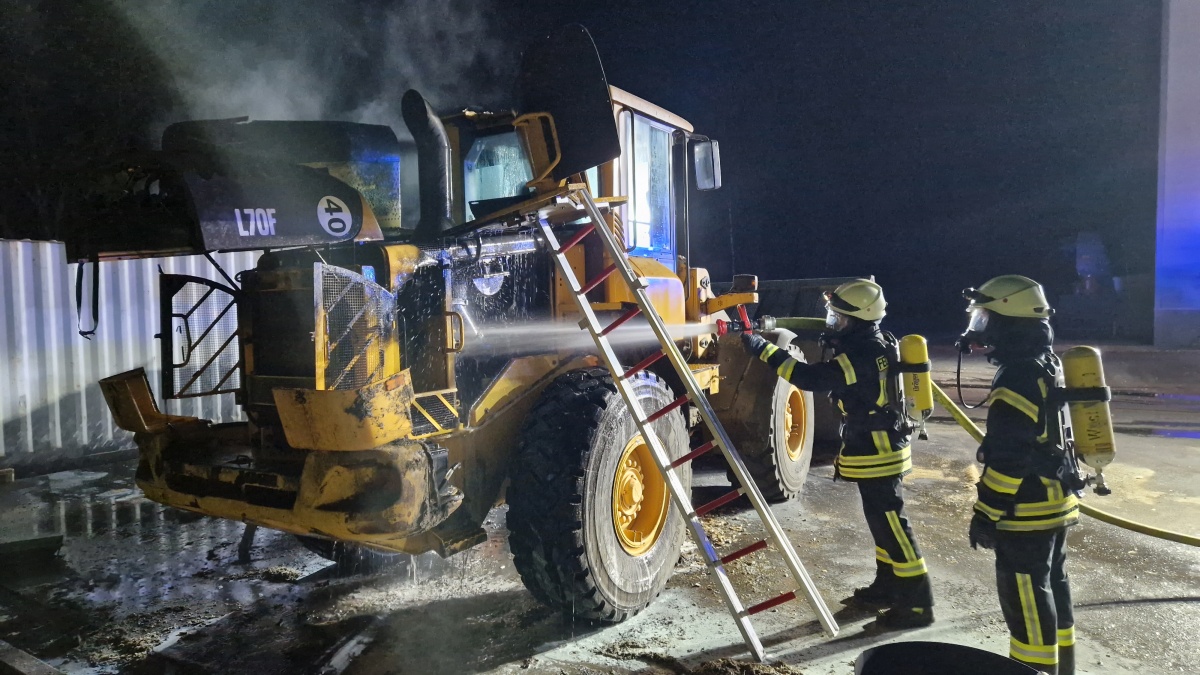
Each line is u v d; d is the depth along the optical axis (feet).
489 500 11.18
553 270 13.56
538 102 11.38
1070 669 9.53
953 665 7.57
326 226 10.05
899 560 11.43
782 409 17.74
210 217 9.16
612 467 11.24
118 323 24.90
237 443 12.67
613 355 11.06
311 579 13.79
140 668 10.58
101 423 24.53
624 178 14.76
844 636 11.19
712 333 17.67
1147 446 23.86
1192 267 53.88
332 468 9.43
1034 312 9.00
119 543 16.03
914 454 23.27
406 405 9.73
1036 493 8.87
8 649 10.59
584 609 10.91
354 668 10.43
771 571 13.73
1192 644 10.86
